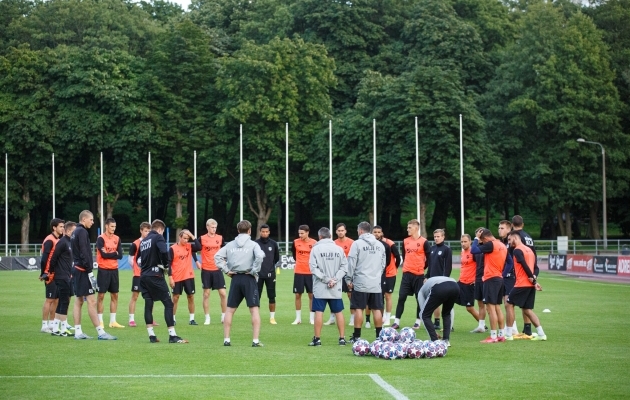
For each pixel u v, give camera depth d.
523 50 74.38
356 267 18.02
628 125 78.06
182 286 22.38
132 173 74.38
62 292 19.41
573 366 14.59
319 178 71.94
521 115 73.25
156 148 74.88
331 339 18.92
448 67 78.25
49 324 20.22
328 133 71.50
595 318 23.61
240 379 13.20
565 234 84.81
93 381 13.02
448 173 68.19
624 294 33.03
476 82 81.31
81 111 74.88
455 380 13.09
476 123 68.12
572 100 72.31
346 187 69.50
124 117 74.50
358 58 83.19
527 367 14.45
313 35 83.12
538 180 73.69
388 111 69.75
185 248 22.41
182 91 76.69
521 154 75.00
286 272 52.56
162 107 76.06
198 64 78.00
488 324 22.11
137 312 26.39
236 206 82.25
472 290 20.48
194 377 13.38
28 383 12.85
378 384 12.71
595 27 77.12
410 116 67.81
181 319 24.08
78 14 89.38
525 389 12.35
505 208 80.75
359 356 15.83
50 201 78.44
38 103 75.06
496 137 73.94
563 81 71.75
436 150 67.62
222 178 75.88
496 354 16.14
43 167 75.69
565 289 35.91
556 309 26.50
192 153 74.56
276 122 73.69
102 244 21.11
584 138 71.75
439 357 15.68
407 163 67.19
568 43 73.69
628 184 75.56
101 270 21.14
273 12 91.12
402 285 21.22
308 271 22.66
